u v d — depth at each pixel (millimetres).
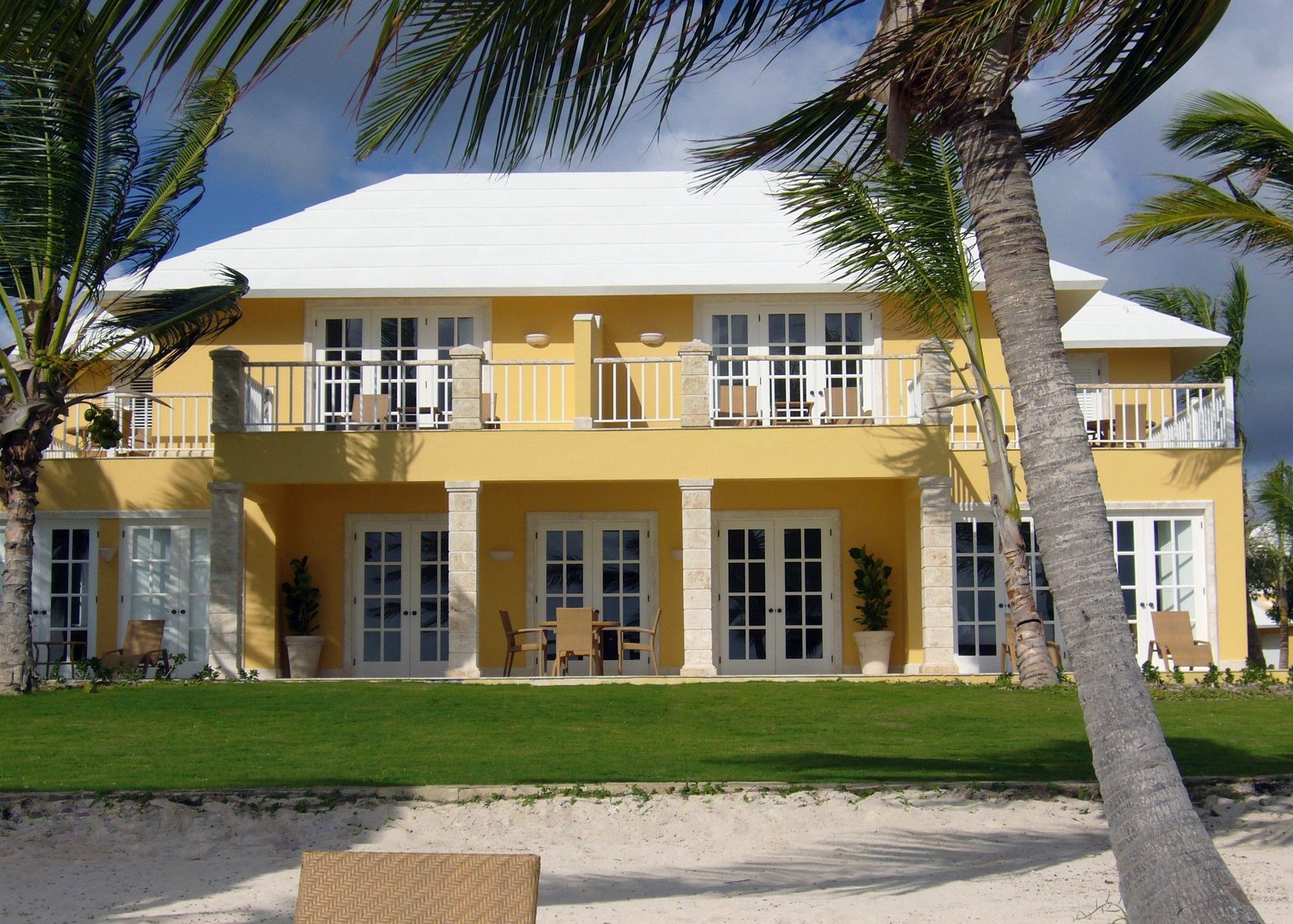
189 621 19281
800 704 14164
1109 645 4867
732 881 7918
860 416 18375
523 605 19875
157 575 19406
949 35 5062
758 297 20391
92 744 11750
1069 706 13828
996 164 5281
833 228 15781
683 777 10266
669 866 8320
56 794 9562
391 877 4426
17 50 3250
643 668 19781
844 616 19688
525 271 20312
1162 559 18891
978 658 18984
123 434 20109
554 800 9633
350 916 4383
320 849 8766
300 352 20547
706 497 17547
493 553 19828
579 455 17703
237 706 13961
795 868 8211
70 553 19422
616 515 20016
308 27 3619
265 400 18844
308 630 19609
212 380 18328
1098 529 4957
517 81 4660
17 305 16359
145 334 15984
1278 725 12656
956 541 19219
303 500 20125
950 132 5523
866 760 11008
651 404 20250
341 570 20000
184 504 19266
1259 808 9461
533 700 14414
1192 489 18844
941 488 17453
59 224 14789
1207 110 12852
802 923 6730
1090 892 7164
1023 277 5180
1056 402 5070
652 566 19953
